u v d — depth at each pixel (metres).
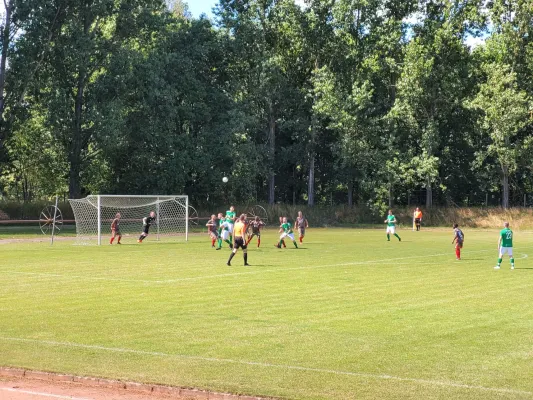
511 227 68.00
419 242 43.78
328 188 84.44
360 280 21.75
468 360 11.05
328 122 78.69
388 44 74.62
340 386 9.53
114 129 63.94
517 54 71.12
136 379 9.90
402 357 11.25
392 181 72.19
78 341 12.47
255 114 77.81
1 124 62.00
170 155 70.06
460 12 73.94
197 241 43.56
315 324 14.08
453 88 71.62
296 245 37.38
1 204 65.56
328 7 76.88
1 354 11.46
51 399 9.15
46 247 37.56
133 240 44.44
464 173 78.88
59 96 64.88
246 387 9.47
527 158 70.25
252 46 76.88
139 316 15.01
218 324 14.09
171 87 69.06
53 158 71.81
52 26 62.56
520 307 16.28
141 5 68.62
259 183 84.69
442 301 17.22
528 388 9.48
